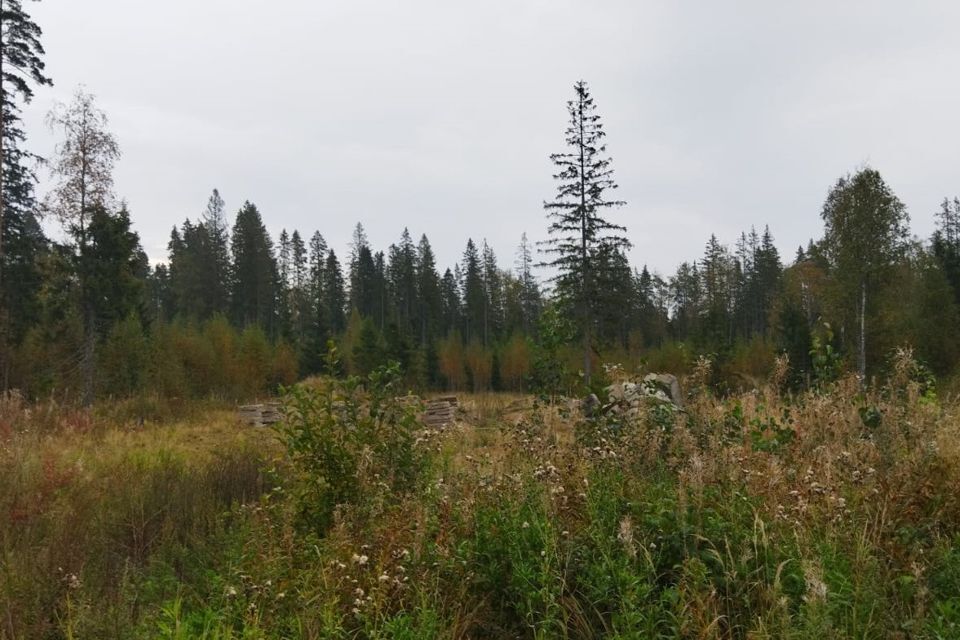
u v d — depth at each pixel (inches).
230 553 170.2
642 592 122.5
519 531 152.9
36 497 249.1
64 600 154.7
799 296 1988.2
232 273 2721.5
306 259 3211.1
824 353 261.7
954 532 145.9
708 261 2839.6
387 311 3134.8
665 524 144.7
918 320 1312.7
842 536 136.4
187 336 1294.3
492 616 147.3
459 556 154.2
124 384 962.1
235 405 1025.5
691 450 186.7
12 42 823.1
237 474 289.1
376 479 195.6
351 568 144.8
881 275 1257.4
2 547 195.5
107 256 951.6
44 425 513.7
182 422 727.1
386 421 224.1
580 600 140.9
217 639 128.3
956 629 108.3
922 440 169.0
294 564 163.5
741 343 1668.3
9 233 957.2
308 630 127.3
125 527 224.1
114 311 959.6
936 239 1745.8
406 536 159.6
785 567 127.8
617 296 1033.5
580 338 971.9
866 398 218.8
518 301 3058.6
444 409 609.3
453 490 190.5
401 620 125.0
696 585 121.4
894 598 122.4
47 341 968.9
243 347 1363.2
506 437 256.4
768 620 115.5
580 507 163.5
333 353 229.6
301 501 193.3
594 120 1016.9
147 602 159.9
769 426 227.9
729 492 157.6
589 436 216.7
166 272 3075.8
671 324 2689.5
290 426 214.8
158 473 304.3
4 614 146.6
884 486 153.5
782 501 156.5
